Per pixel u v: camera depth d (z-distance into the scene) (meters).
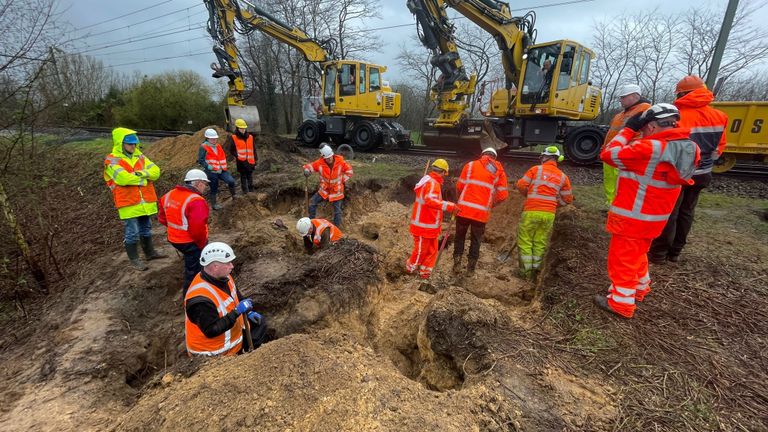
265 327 3.62
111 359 3.69
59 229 7.47
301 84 29.91
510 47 10.55
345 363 2.60
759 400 2.42
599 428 2.21
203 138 11.58
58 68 5.30
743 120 8.70
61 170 10.11
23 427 2.83
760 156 8.82
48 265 6.07
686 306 3.44
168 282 5.29
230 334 3.22
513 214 7.50
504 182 5.10
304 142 15.26
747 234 5.26
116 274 5.37
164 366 3.95
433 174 5.00
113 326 4.25
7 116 4.80
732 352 2.87
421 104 31.83
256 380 2.39
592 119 11.09
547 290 3.82
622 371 2.67
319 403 2.21
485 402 2.35
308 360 2.55
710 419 2.27
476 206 4.94
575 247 4.69
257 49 28.36
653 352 2.86
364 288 4.27
